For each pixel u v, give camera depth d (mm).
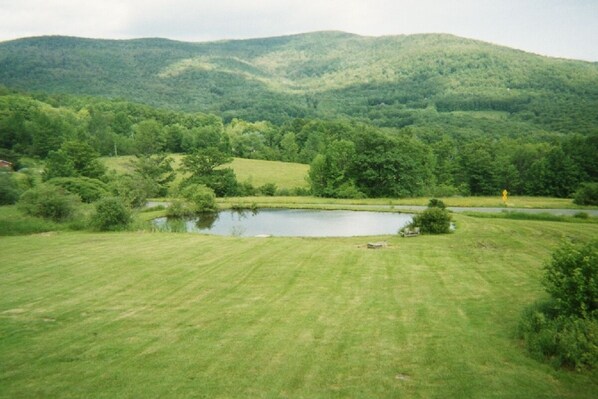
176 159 99938
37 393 8594
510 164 82375
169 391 8664
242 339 11367
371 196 73812
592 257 11070
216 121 147625
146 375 9352
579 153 76000
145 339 11398
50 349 10758
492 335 11453
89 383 9000
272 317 13156
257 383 8984
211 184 68500
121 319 13000
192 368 9680
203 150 72000
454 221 36625
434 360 10000
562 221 37844
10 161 74875
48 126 87375
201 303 14641
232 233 35156
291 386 8859
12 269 19156
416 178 75062
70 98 163750
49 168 59969
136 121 136625
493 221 36406
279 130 138875
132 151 100000
